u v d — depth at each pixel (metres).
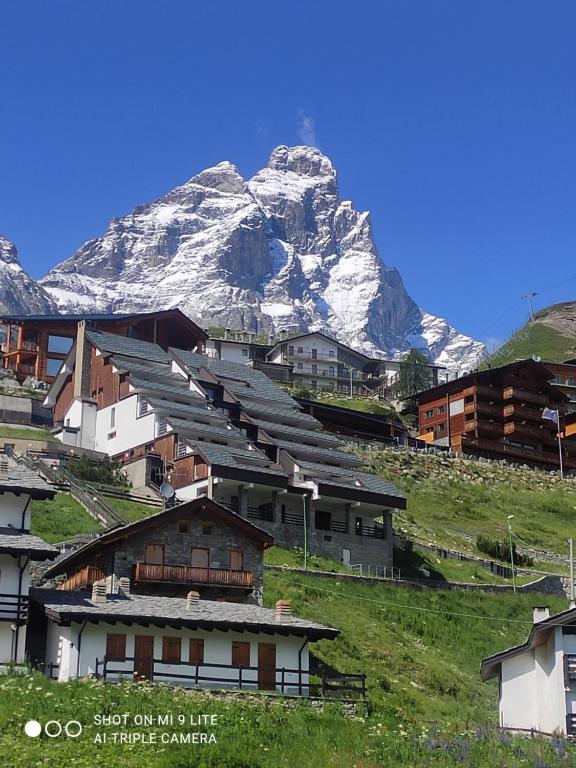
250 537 76.06
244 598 74.44
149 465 107.38
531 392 168.50
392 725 57.66
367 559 105.38
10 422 127.62
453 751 49.94
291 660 63.41
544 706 59.97
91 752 45.09
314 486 104.44
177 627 60.09
